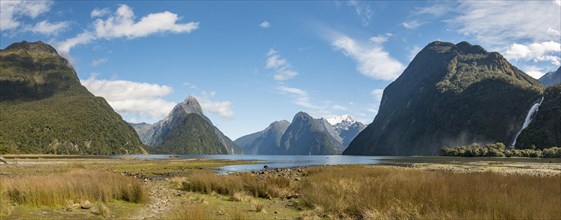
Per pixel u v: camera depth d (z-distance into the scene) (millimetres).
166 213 14453
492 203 13398
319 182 23406
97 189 16797
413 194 15523
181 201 18031
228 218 13414
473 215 11914
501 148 152500
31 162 69312
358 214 15203
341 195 17844
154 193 21203
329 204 16391
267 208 17047
